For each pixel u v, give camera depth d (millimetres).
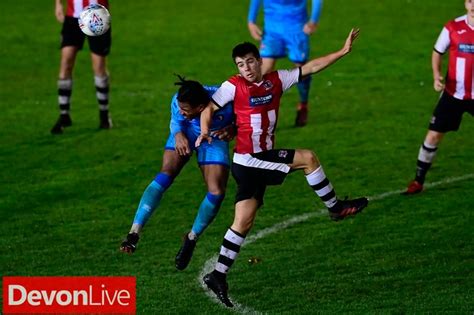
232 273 22547
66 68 35188
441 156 31891
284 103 39375
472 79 26906
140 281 22188
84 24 22984
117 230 25734
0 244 24859
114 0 59781
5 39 51125
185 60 46906
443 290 20922
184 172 30844
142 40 50875
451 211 26312
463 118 36219
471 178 29297
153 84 42875
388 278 21812
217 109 20422
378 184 29109
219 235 25109
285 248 24016
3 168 31547
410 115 37062
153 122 36875
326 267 22656
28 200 28406
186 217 26641
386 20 53656
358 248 23828
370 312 19828
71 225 26250
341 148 33062
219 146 21750
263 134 20453
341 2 57969
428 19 53719
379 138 34125
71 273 22750
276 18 35969
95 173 30844
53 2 59094
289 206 27234
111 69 45594
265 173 20484
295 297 20906
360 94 40500
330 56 20578
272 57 36438
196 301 20906
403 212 26453
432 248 23609
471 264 22422
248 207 20328
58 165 31797
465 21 26734
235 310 20297
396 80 42625
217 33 51938
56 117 37781
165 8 57688
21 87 42531
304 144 33719
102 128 36031
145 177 30375
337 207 21250
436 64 27156
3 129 36125
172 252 23953
